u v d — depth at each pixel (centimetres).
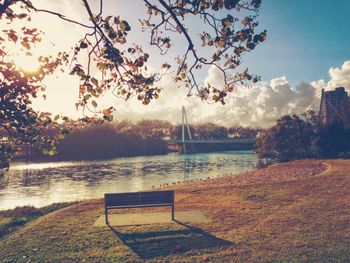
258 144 7212
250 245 795
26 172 5597
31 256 775
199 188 1792
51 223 1102
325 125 6088
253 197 1430
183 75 537
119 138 12475
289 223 977
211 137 17988
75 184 3847
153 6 464
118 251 791
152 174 4897
